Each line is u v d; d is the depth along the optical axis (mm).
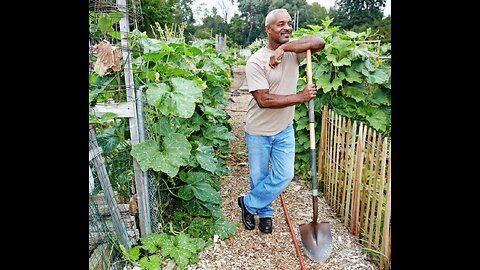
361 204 2877
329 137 3564
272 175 2932
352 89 3867
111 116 2371
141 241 2578
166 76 3412
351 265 2639
